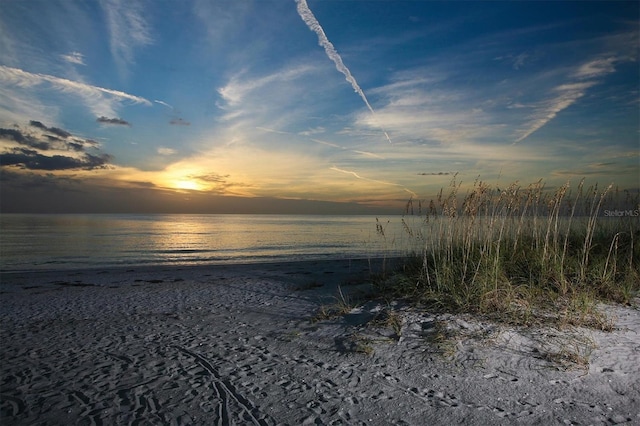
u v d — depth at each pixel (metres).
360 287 8.75
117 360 5.25
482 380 4.29
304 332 6.14
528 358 4.63
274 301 8.63
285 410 3.83
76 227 66.19
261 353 5.39
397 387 4.24
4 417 3.75
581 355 4.59
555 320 5.45
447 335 5.25
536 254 7.55
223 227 73.69
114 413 3.80
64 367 5.02
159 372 4.81
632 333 5.11
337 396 4.09
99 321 7.36
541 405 3.82
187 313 7.89
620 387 4.06
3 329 6.86
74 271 15.67
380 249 25.88
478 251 7.70
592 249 8.14
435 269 7.34
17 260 21.31
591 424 3.51
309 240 38.53
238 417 3.71
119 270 15.92
